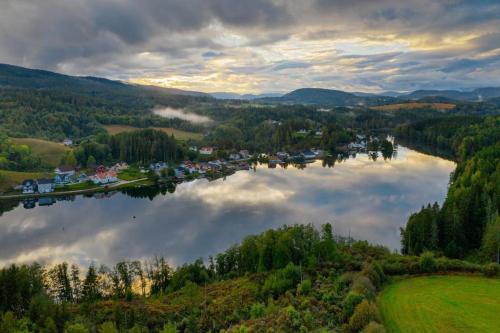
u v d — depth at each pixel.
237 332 47.94
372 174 195.88
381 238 105.81
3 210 146.75
